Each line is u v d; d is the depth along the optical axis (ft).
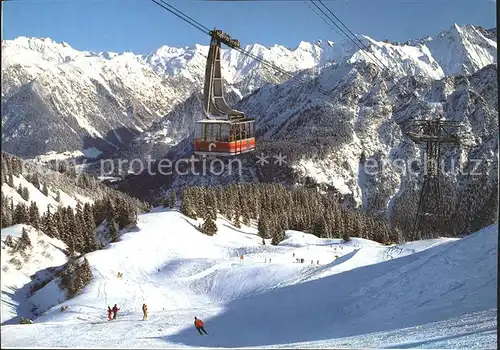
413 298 93.56
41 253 231.09
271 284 162.09
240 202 417.90
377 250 167.43
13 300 179.11
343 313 96.22
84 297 163.12
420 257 120.47
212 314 111.24
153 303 156.76
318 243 317.01
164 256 256.52
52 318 139.85
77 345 78.59
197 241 307.17
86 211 315.78
